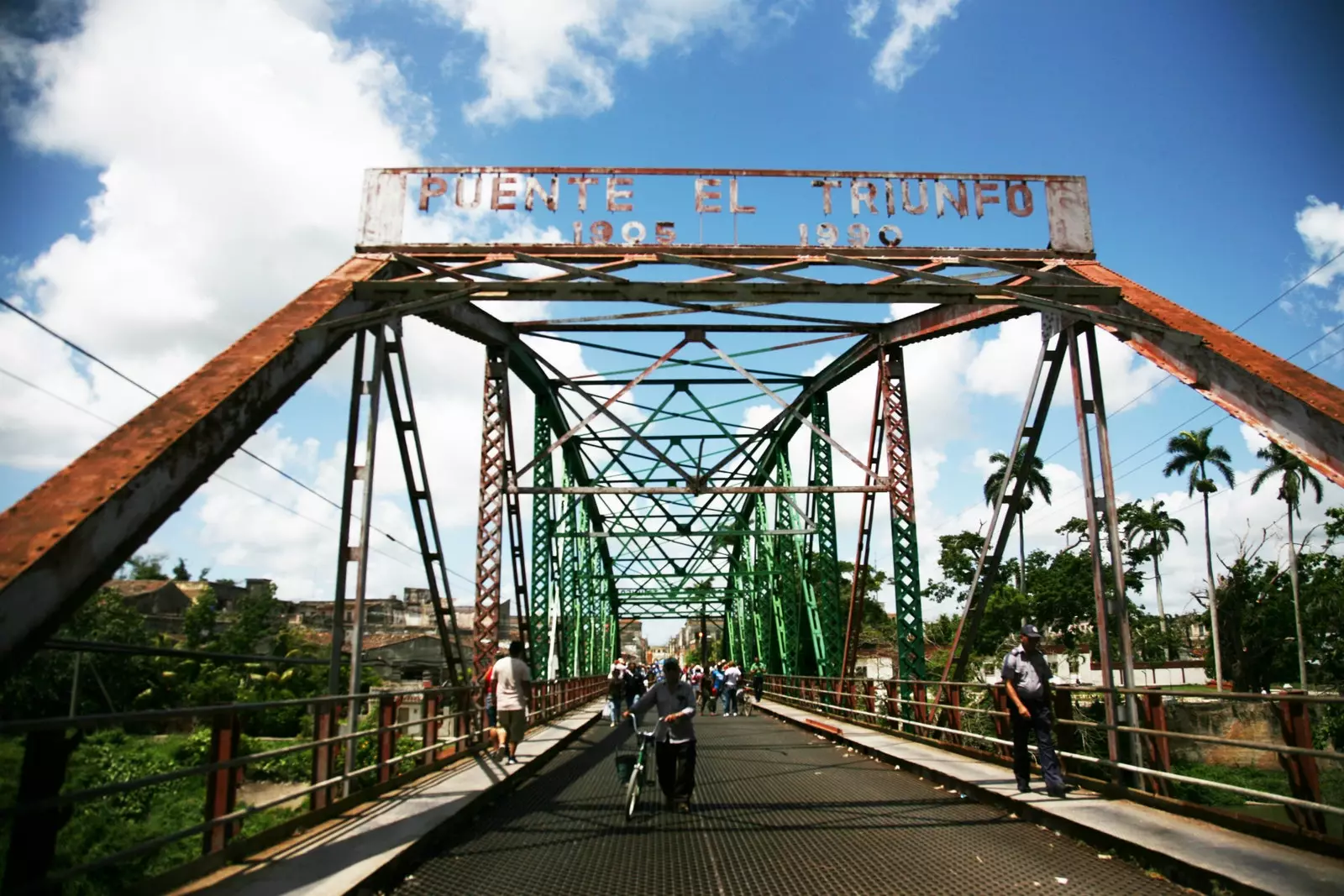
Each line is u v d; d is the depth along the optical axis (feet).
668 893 19.35
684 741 30.40
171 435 21.33
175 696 99.19
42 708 79.82
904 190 40.81
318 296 31.86
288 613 207.72
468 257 39.24
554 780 38.63
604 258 39.01
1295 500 136.15
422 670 167.84
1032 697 29.78
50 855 14.57
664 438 101.30
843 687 69.97
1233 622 142.00
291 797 22.85
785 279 36.65
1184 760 102.63
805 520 80.53
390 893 19.52
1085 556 156.15
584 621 119.96
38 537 17.21
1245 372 29.04
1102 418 34.40
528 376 70.64
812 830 26.37
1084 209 41.34
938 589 186.09
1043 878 20.29
